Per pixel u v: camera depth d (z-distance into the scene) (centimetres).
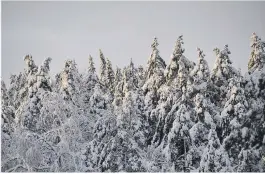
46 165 3020
